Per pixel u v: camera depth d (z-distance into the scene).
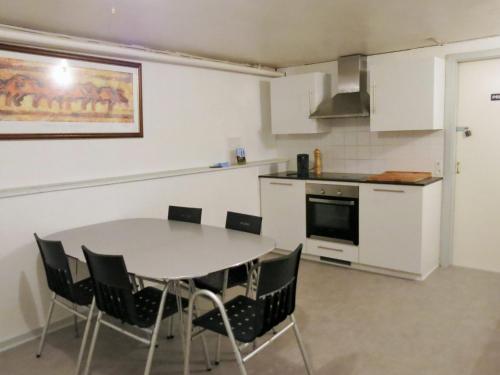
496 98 3.71
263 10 2.59
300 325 2.93
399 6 2.61
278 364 2.45
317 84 4.39
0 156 2.76
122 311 2.05
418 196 3.58
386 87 3.86
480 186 3.89
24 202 2.73
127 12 2.54
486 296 3.34
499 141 3.74
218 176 4.14
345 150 4.64
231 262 2.10
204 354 2.58
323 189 4.16
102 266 2.01
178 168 3.98
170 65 3.82
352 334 2.78
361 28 3.14
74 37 3.11
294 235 4.48
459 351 2.53
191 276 1.92
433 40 3.66
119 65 3.38
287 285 2.00
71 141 3.13
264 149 5.02
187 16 2.66
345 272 4.02
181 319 2.41
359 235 3.99
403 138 4.21
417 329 2.82
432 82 3.62
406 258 3.72
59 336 2.88
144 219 3.21
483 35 3.51
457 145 3.96
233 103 4.53
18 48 2.77
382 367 2.39
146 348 2.69
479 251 3.98
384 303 3.26
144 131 3.64
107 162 3.38
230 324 2.03
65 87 3.05
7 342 2.72
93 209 3.12
